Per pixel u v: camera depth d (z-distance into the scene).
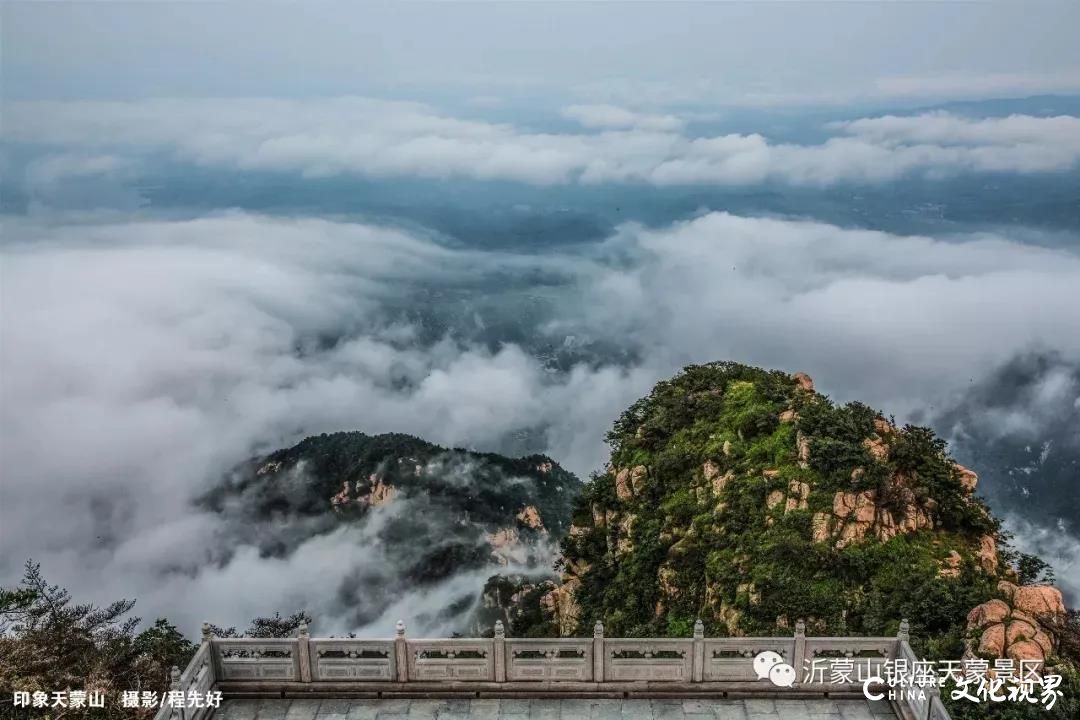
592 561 50.38
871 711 20.03
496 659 20.42
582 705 20.23
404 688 20.48
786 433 42.81
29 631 29.56
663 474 47.34
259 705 20.34
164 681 28.36
